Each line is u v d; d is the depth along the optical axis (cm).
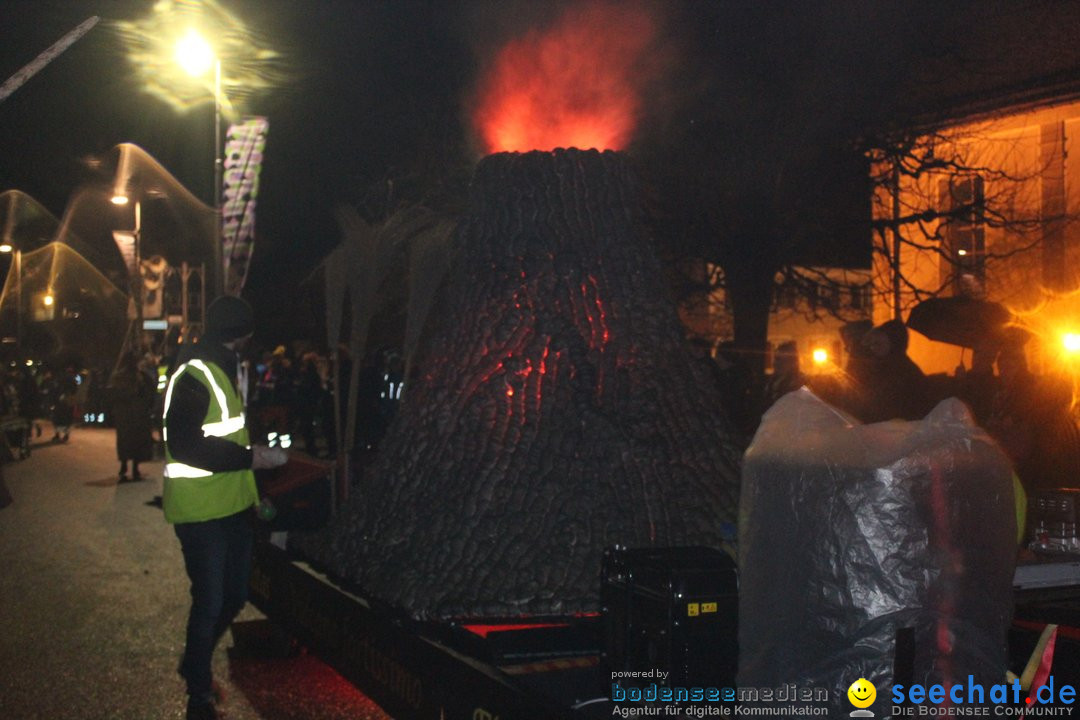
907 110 1332
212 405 470
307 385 1659
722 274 1357
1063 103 1571
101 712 510
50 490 1451
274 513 521
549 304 403
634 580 262
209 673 479
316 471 583
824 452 218
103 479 1600
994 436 486
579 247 412
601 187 423
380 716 498
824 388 646
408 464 401
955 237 1659
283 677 562
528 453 377
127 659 600
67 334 3781
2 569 870
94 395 3134
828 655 212
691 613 248
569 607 345
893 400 617
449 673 303
